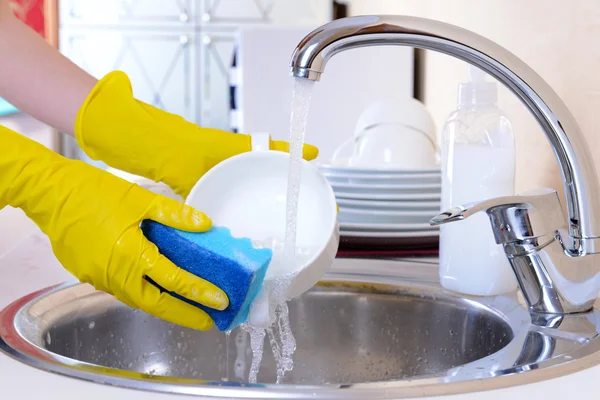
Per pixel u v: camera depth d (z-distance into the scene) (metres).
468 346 0.91
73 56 4.62
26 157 0.76
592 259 0.76
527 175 1.13
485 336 0.88
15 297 0.92
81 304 0.91
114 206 0.72
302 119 0.67
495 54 0.67
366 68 2.26
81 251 0.72
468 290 0.93
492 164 0.90
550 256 0.77
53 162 0.76
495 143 0.90
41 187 0.75
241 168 0.87
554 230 0.77
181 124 1.01
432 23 0.66
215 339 1.00
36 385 0.58
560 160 0.72
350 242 1.17
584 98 0.92
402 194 1.18
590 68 0.90
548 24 1.03
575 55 0.94
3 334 0.73
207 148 0.98
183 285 0.67
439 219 0.70
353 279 1.02
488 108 0.92
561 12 0.98
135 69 4.64
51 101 1.01
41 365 0.62
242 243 0.70
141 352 0.97
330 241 0.75
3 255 1.15
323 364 1.01
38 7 4.28
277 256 0.73
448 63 1.79
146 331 0.97
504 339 0.82
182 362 0.99
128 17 4.59
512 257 0.79
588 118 0.91
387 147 1.42
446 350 0.94
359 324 1.01
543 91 0.69
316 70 0.64
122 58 4.62
